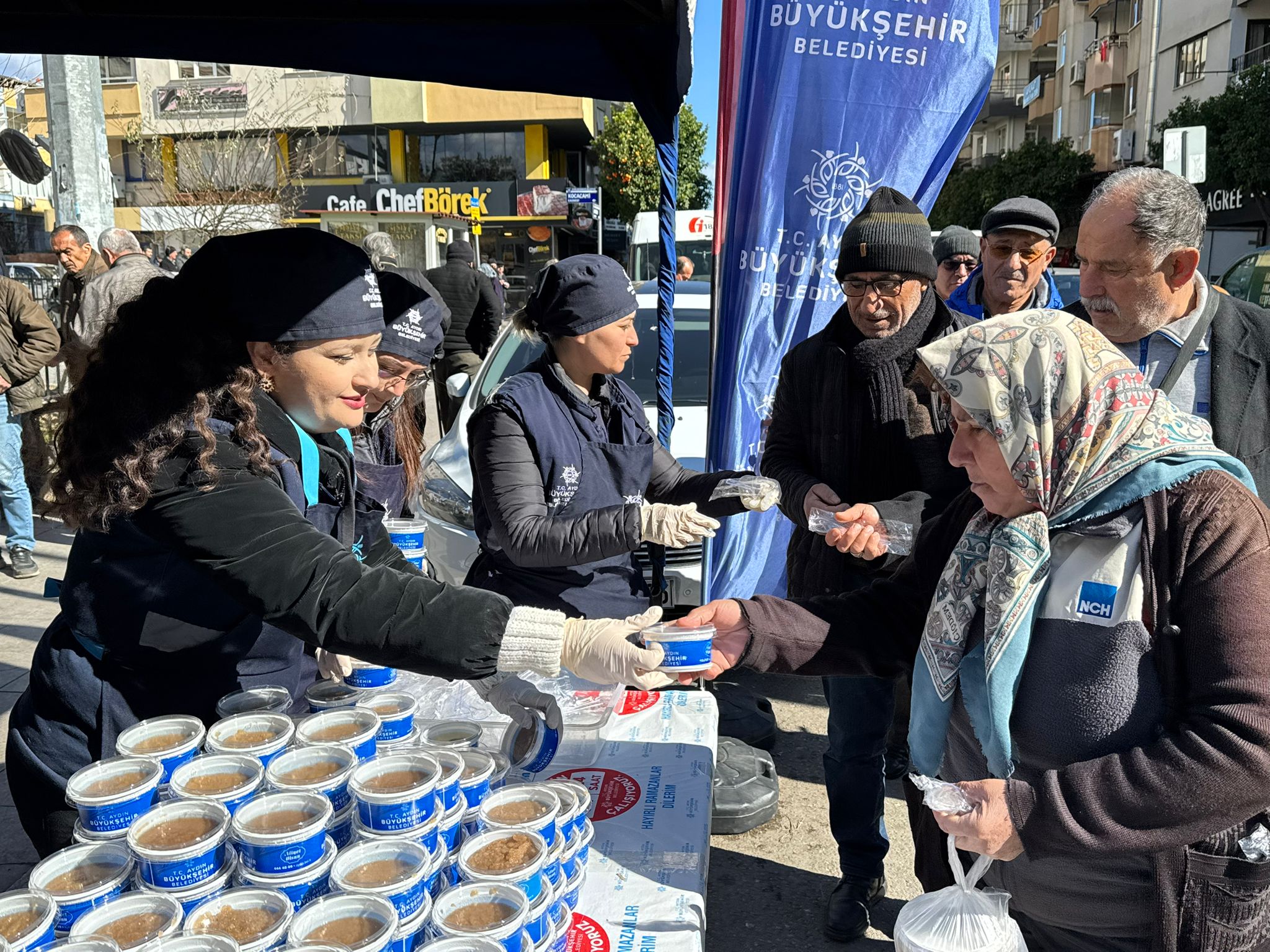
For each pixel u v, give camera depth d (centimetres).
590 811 181
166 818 132
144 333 146
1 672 446
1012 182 3241
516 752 175
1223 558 128
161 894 121
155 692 168
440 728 169
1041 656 142
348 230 2023
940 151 334
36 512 157
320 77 2569
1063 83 4075
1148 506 134
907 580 187
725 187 338
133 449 142
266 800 132
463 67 235
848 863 281
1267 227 2305
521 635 152
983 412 141
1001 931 139
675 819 177
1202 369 229
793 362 279
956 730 165
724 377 346
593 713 214
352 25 217
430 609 148
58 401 158
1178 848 135
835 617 183
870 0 320
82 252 686
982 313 448
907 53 324
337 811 140
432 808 137
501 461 233
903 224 247
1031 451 138
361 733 157
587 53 235
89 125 773
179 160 1825
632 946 144
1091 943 150
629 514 217
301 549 147
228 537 145
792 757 393
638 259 1203
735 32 327
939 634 158
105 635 163
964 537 160
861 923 276
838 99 327
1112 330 236
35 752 166
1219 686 127
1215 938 135
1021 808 133
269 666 180
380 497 250
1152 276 223
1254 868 134
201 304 149
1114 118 3566
